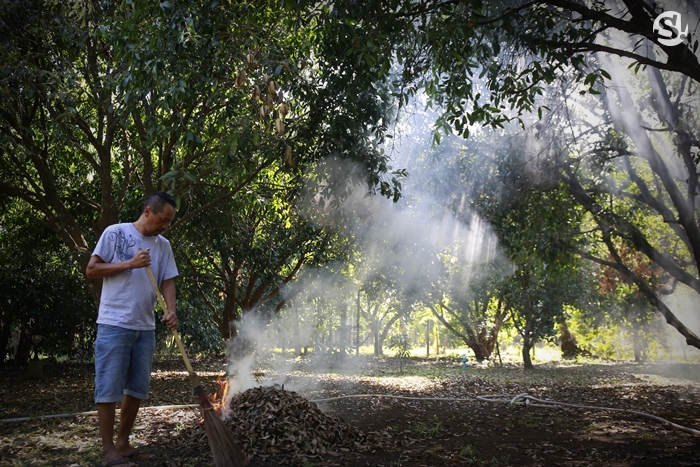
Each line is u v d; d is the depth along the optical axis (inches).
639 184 408.8
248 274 684.1
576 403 390.9
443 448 211.8
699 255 373.4
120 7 295.9
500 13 245.0
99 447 193.8
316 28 276.8
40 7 329.7
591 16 223.5
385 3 233.5
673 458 205.9
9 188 390.0
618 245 733.9
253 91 225.3
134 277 163.2
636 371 759.1
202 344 794.2
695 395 441.1
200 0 255.4
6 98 312.5
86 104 424.5
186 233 458.6
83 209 509.0
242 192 442.0
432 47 232.4
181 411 292.4
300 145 323.0
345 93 305.0
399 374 692.1
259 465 170.2
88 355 843.4
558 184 420.5
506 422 289.3
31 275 666.2
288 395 214.4
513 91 261.4
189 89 257.0
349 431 213.5
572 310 972.6
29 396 386.0
